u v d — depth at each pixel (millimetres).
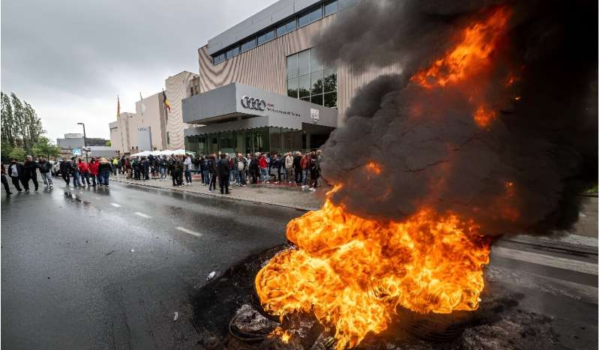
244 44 21453
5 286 2842
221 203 7516
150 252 3771
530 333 1886
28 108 46688
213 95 13820
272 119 13859
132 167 15555
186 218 5773
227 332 2027
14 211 6926
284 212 6152
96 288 2766
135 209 6910
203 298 2521
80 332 2080
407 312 1981
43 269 3258
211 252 3699
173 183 11883
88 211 6785
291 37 18000
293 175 12062
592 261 3090
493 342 1797
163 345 1924
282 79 18859
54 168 20391
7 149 41125
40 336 2039
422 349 1721
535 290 2467
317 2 16406
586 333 1891
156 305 2430
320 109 16469
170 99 30750
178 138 30344
